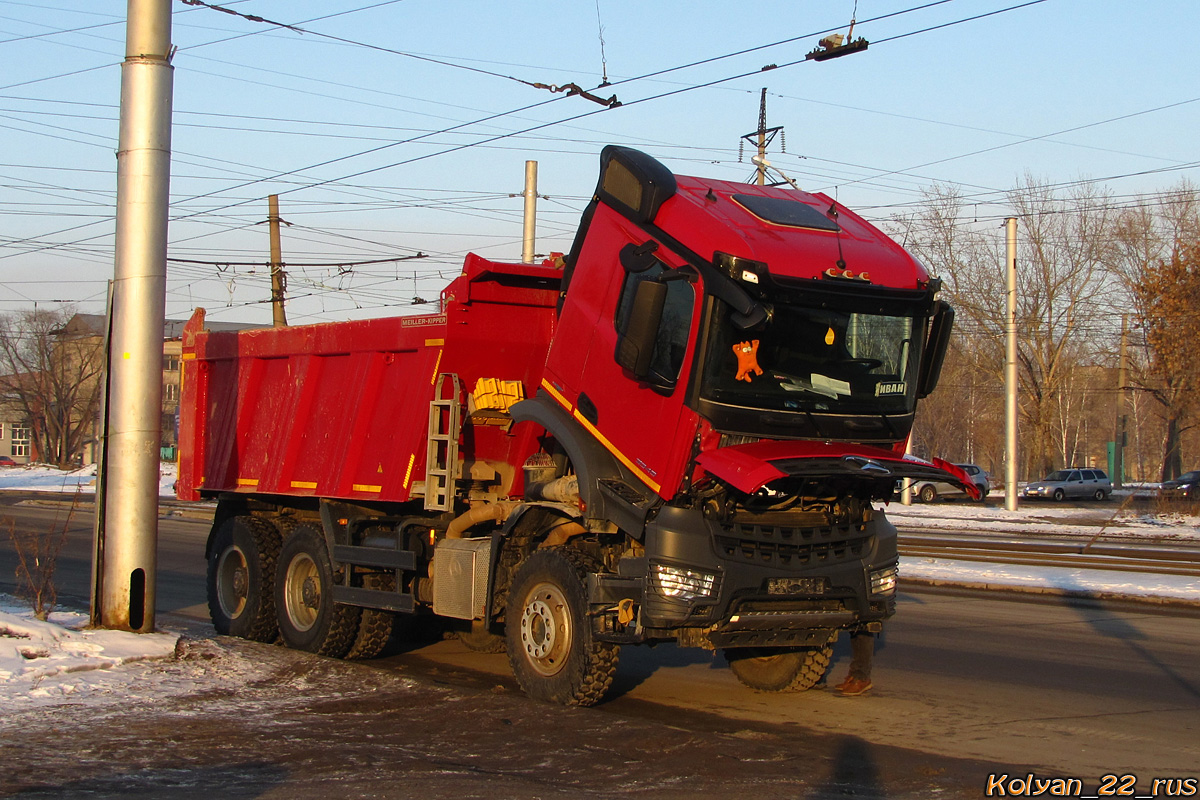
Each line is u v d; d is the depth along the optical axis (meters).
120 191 10.35
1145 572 18.55
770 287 7.46
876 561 8.23
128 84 10.32
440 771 6.28
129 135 10.30
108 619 10.20
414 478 10.10
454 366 9.97
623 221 8.56
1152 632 12.59
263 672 9.02
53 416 80.75
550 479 9.17
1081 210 55.62
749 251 7.47
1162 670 10.31
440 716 7.61
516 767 6.42
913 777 6.58
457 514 10.00
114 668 8.93
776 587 7.79
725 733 7.78
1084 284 55.66
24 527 27.41
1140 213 55.03
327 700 8.12
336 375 11.36
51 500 39.12
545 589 8.52
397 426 10.34
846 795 6.11
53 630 9.34
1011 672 10.21
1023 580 17.08
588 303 8.84
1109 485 51.41
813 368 7.80
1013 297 39.69
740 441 7.63
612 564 8.48
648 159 8.53
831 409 7.86
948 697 9.10
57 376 81.06
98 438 10.55
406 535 10.09
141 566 10.27
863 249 8.14
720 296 7.44
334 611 10.66
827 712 8.54
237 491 12.40
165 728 7.17
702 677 9.99
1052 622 13.32
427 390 9.98
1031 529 30.89
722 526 7.71
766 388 7.64
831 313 7.82
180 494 13.38
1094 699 9.03
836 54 15.52
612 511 8.18
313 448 11.46
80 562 19.80
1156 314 51.91
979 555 21.88
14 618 9.43
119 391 10.25
